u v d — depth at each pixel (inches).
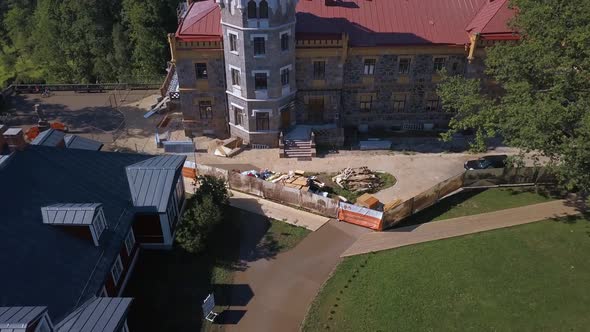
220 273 1348.4
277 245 1453.0
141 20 3090.6
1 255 982.4
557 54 1459.2
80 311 992.9
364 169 1754.4
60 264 1064.8
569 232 1473.9
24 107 2378.2
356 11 1994.3
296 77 1950.1
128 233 1311.5
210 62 1907.0
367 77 1995.6
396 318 1207.6
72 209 1129.4
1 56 3420.3
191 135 2084.2
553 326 1181.7
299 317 1218.0
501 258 1381.6
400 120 2111.2
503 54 1630.2
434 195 1609.3
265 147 1994.3
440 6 2021.4
